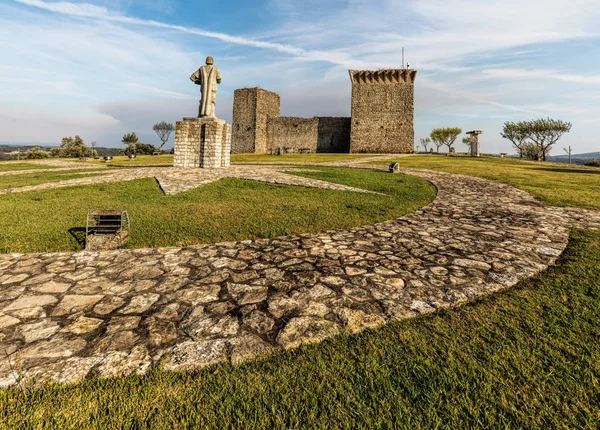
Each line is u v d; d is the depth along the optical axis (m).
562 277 4.32
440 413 2.15
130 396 2.27
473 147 40.19
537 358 2.68
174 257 5.12
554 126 50.12
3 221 7.04
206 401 2.25
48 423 2.02
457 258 5.15
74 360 2.65
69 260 4.95
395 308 3.55
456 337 2.99
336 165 24.52
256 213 8.05
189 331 3.10
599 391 2.31
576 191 12.55
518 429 2.02
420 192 12.17
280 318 3.34
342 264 4.86
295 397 2.29
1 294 3.79
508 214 8.60
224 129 20.30
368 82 50.22
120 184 12.91
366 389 2.36
